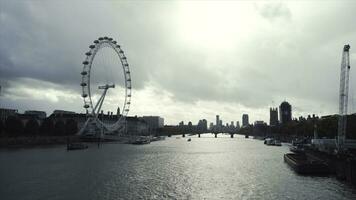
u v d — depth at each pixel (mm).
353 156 117812
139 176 111688
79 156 170500
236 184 98625
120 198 81125
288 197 82312
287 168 133125
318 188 91312
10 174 111562
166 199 81000
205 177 111125
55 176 108938
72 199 79500
